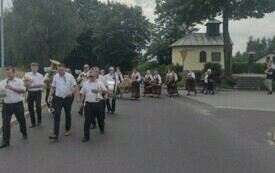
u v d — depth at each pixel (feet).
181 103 77.82
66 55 187.21
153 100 85.76
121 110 64.80
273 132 43.96
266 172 27.45
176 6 129.80
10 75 37.50
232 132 43.65
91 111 38.63
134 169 27.84
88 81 39.34
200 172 27.20
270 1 125.18
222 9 122.83
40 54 175.01
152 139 39.11
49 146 35.86
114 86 59.06
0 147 35.42
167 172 27.12
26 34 171.83
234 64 197.88
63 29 179.83
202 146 35.83
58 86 40.09
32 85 47.14
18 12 181.06
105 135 41.32
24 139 39.24
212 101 81.46
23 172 27.25
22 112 38.52
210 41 184.55
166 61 211.61
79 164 29.27
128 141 38.06
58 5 179.11
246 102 78.79
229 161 30.37
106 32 215.51
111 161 30.14
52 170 27.68
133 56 220.64
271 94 100.58
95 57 237.86
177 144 36.68
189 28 209.87
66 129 41.39
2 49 87.45
